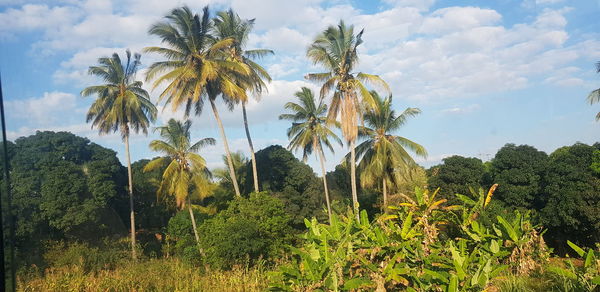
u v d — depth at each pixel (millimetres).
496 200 27312
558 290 7449
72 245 21859
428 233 9164
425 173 35719
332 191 42125
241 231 20172
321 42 26891
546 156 27375
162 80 25203
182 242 30109
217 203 36406
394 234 8812
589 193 23344
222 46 26031
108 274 18906
